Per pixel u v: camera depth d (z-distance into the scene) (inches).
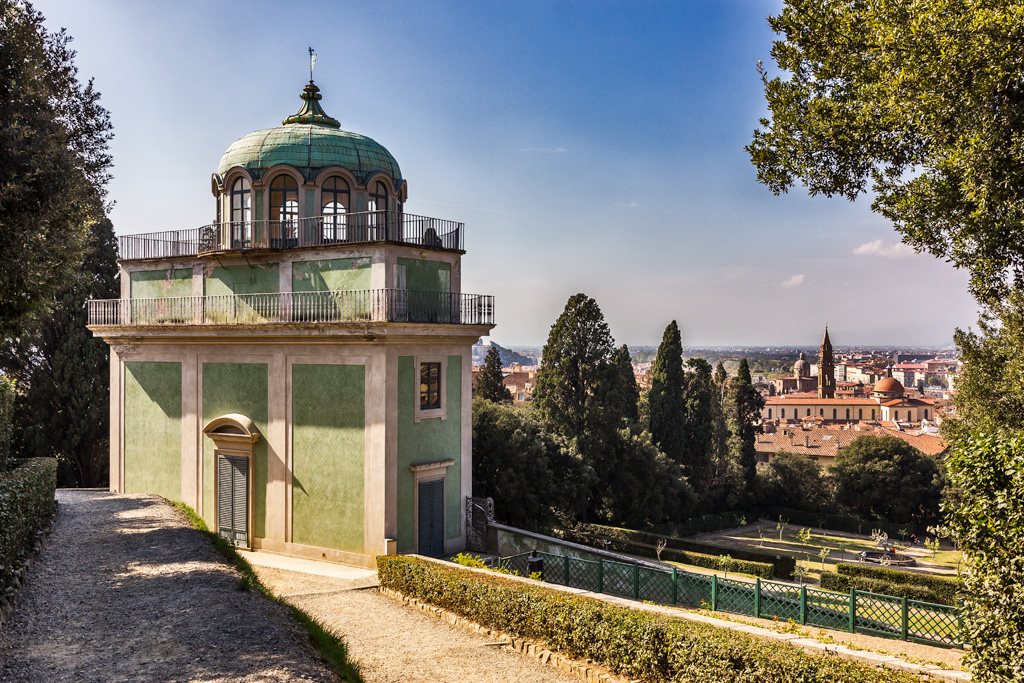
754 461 3186.5
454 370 1071.6
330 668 462.9
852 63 664.4
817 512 3203.7
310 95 1222.9
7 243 559.8
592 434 2249.0
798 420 6550.2
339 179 1093.8
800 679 428.8
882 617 682.2
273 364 1050.1
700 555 1946.4
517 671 563.8
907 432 5231.3
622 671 535.5
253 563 984.9
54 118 611.2
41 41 607.8
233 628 517.7
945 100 550.9
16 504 637.9
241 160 1107.9
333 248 1006.4
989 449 422.6
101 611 553.3
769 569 1828.2
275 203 1099.3
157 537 800.9
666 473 2461.9
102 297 1699.1
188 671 434.9
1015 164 530.9
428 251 1032.8
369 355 964.0
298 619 559.8
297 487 1025.5
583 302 2322.8
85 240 669.3
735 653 464.1
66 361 1625.2
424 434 1014.4
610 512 2263.8
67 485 1706.4
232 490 1085.1
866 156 679.7
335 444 993.5
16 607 555.2
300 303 1039.0
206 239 1157.7
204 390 1120.8
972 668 424.2
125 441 1220.5
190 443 1134.4
